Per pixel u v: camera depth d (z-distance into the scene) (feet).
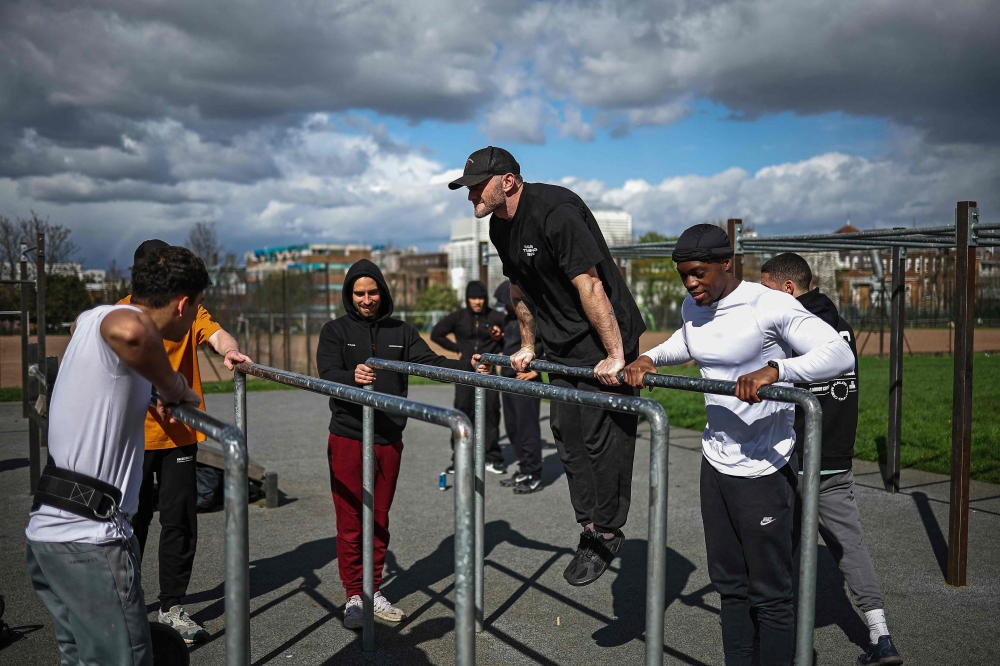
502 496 21.95
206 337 12.40
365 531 11.27
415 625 12.54
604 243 10.80
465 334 26.89
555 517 19.52
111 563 6.78
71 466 6.80
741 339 8.64
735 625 8.98
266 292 74.74
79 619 6.79
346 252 398.42
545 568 15.49
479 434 11.92
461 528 6.01
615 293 10.70
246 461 5.88
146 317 6.81
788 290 12.68
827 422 11.24
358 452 12.49
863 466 25.08
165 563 11.87
